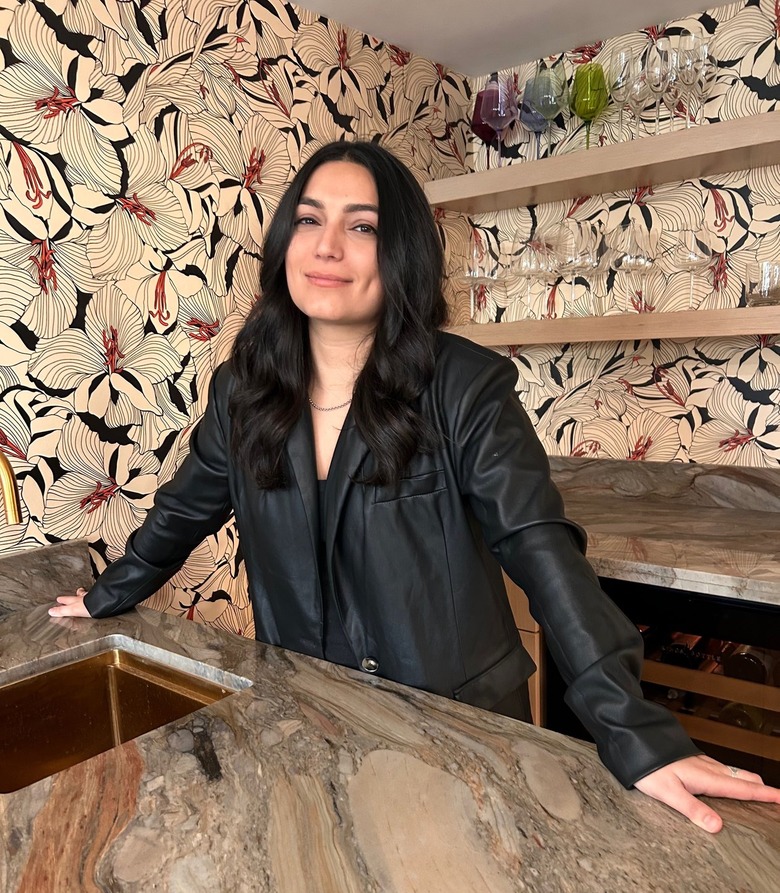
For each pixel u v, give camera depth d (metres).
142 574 1.30
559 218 2.32
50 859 0.64
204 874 0.62
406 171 1.11
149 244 1.63
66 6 1.44
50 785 0.75
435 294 1.12
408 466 1.06
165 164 1.65
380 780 0.75
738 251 1.99
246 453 1.14
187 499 1.29
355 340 1.15
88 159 1.50
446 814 0.69
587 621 0.86
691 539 1.74
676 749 0.74
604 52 2.20
